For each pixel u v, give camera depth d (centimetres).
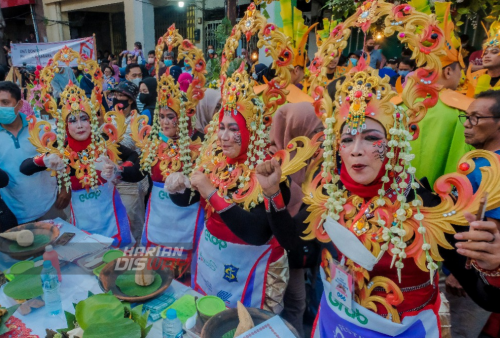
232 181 149
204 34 931
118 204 240
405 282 107
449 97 191
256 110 142
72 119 208
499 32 201
